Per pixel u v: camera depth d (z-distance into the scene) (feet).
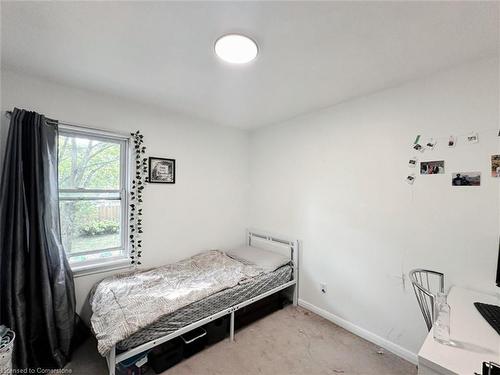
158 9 3.94
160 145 8.87
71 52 5.27
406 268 6.46
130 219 8.14
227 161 11.05
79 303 7.14
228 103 8.25
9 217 5.62
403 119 6.54
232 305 7.15
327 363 6.25
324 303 8.46
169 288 6.88
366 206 7.32
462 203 5.55
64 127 6.88
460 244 5.57
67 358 6.07
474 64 5.42
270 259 9.17
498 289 5.06
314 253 8.83
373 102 7.20
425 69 5.82
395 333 6.66
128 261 8.09
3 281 5.50
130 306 5.82
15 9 3.95
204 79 6.50
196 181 9.98
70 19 4.21
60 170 6.96
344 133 7.93
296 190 9.55
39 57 5.48
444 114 5.83
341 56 5.31
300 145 9.42
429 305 5.67
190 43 4.91
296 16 4.08
